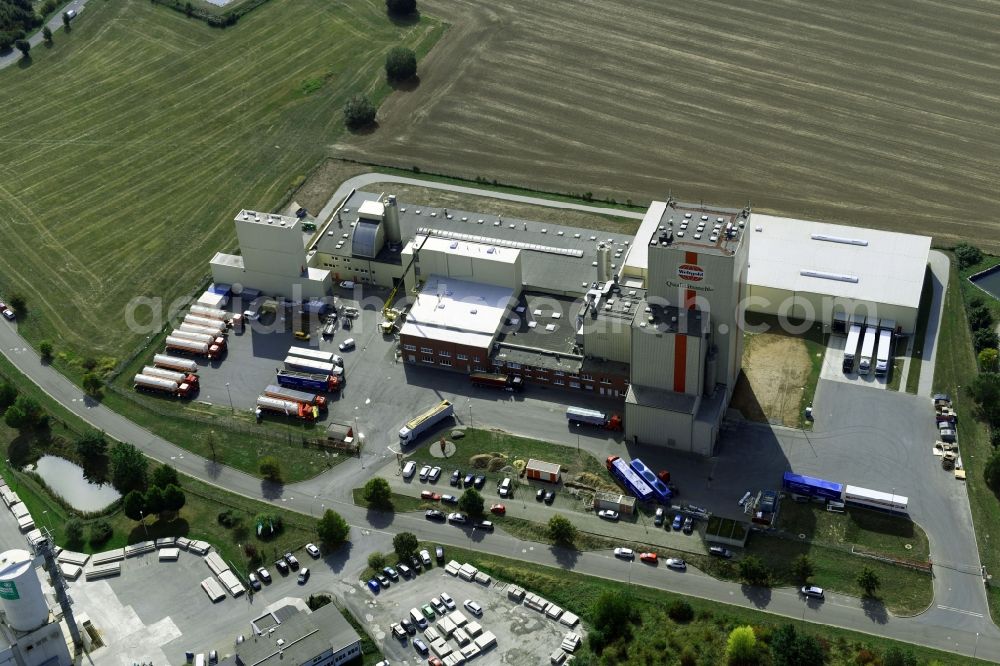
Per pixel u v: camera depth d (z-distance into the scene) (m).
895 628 189.38
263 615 194.75
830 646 185.50
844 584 197.75
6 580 177.75
